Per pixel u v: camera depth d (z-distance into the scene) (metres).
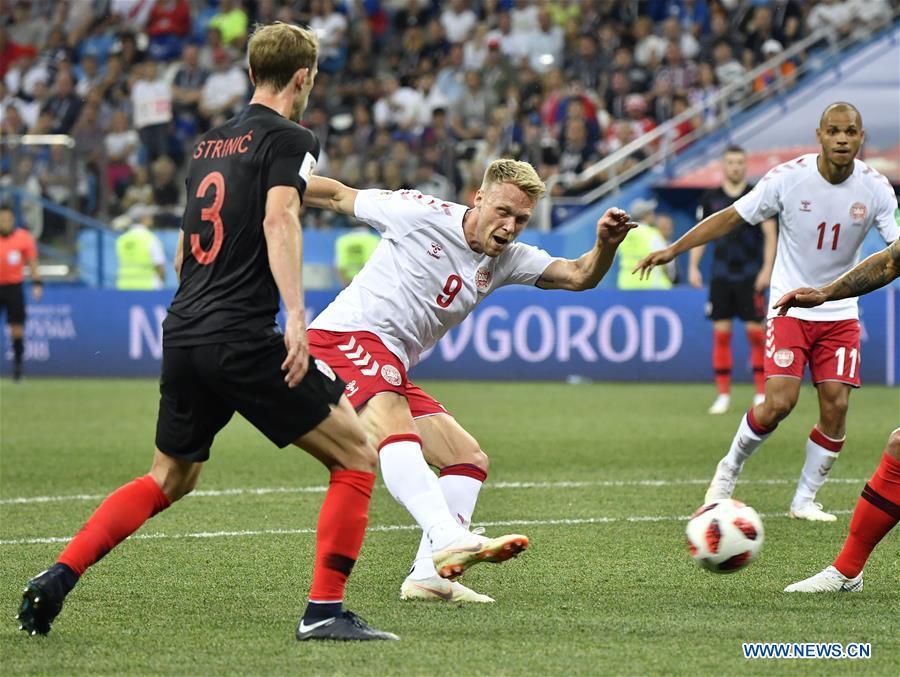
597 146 69.50
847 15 74.38
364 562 21.23
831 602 17.92
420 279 18.12
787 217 24.92
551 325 59.22
